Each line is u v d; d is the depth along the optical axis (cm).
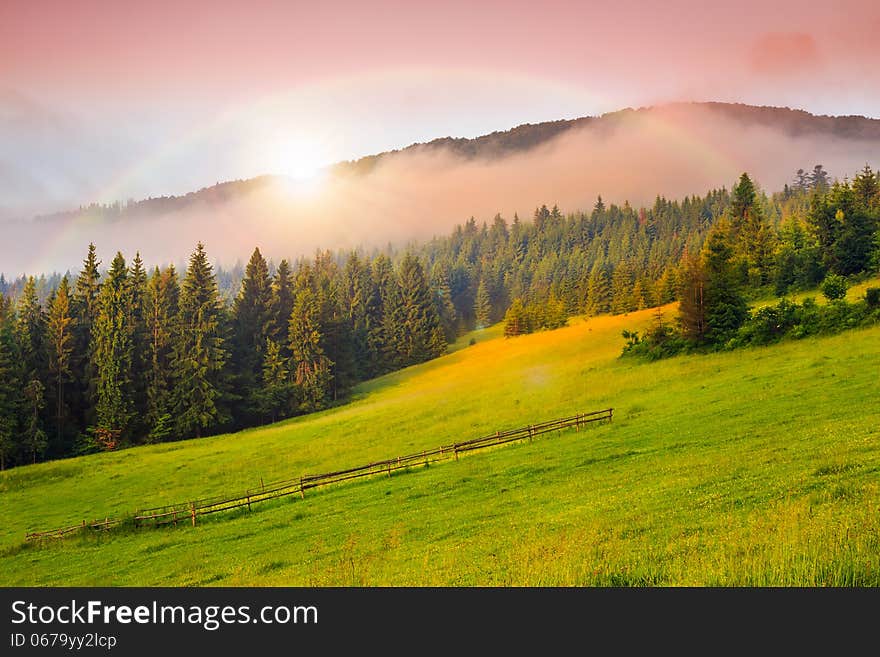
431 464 4422
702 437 3588
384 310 15312
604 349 9806
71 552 3619
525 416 5938
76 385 9319
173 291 10631
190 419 9044
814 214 9562
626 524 2155
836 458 2445
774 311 6775
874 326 5900
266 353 11019
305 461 5734
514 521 2578
